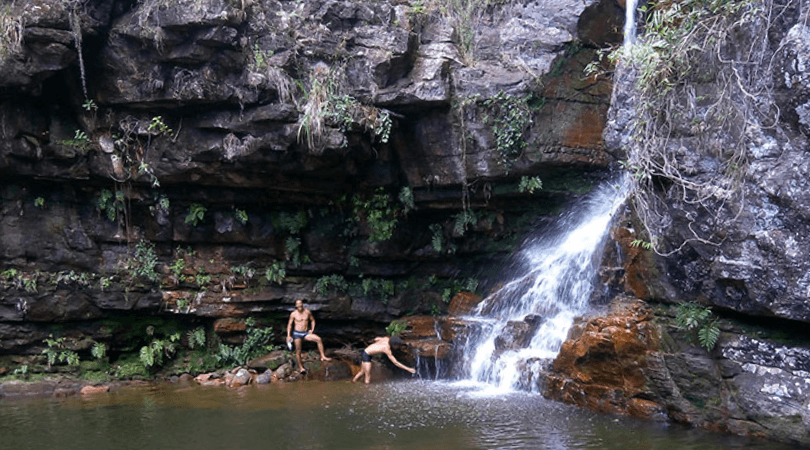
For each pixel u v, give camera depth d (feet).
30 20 40.29
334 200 53.21
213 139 46.88
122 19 43.75
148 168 48.01
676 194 35.58
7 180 48.03
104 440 33.14
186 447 31.63
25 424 36.83
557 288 48.11
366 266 55.26
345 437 32.65
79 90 45.68
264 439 32.71
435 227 54.39
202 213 51.03
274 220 53.31
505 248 54.08
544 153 46.57
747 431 31.55
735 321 33.55
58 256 49.34
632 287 39.55
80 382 48.11
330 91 45.19
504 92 46.34
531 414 36.73
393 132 49.03
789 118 30.07
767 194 30.66
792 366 30.60
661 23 34.94
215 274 52.80
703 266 34.37
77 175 47.93
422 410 38.27
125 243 51.26
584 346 38.37
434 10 49.80
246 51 44.62
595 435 32.09
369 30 46.73
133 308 50.80
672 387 34.53
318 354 53.42
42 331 49.01
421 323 52.95
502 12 50.01
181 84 44.60
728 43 33.01
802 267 29.30
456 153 47.98
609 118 41.57
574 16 46.83
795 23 30.07
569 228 50.44
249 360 52.90
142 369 50.96
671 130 35.55
